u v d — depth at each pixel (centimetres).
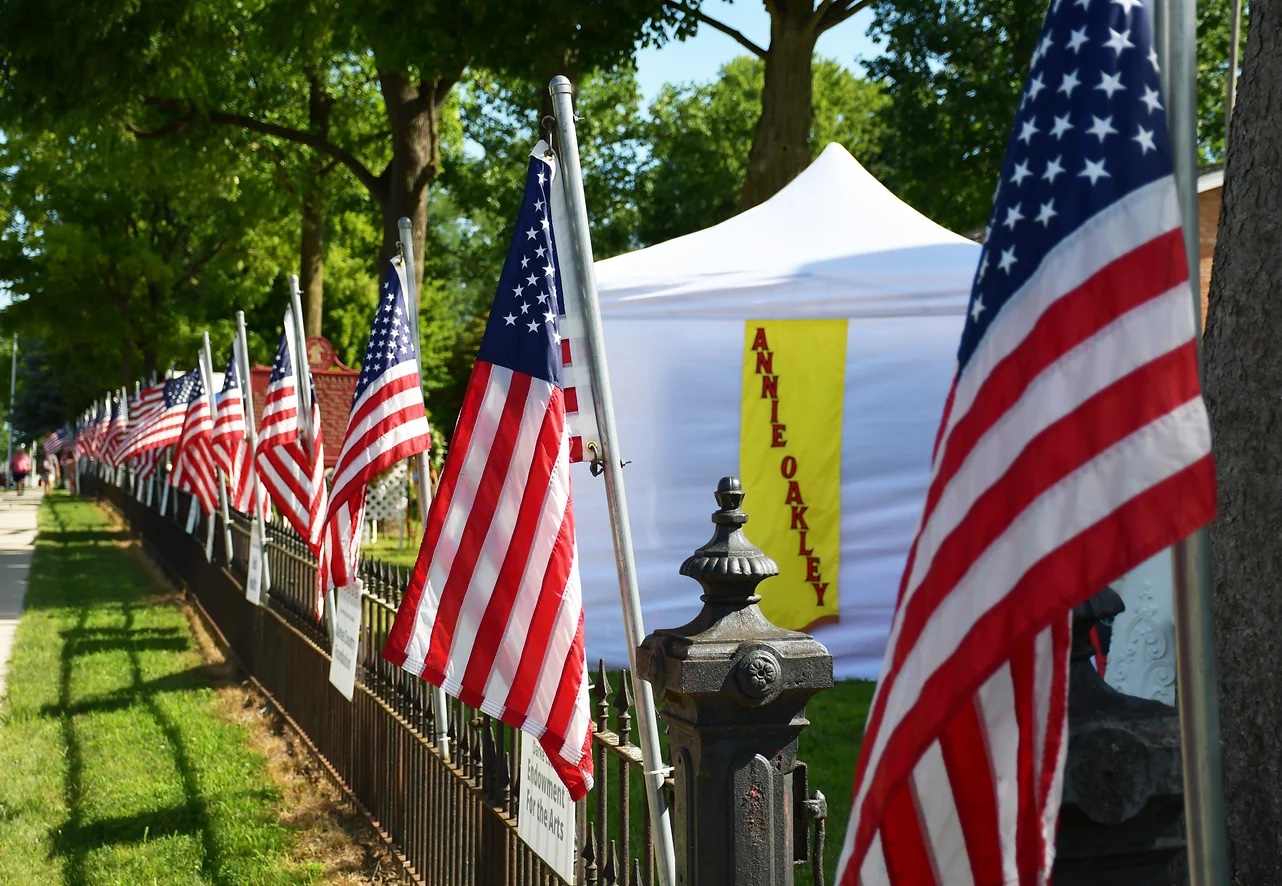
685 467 941
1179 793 227
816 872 284
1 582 1852
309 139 2178
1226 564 312
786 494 952
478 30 1628
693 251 971
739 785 275
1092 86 210
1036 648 205
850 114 4494
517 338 388
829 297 945
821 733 789
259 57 2283
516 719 371
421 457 602
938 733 197
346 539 612
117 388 4384
